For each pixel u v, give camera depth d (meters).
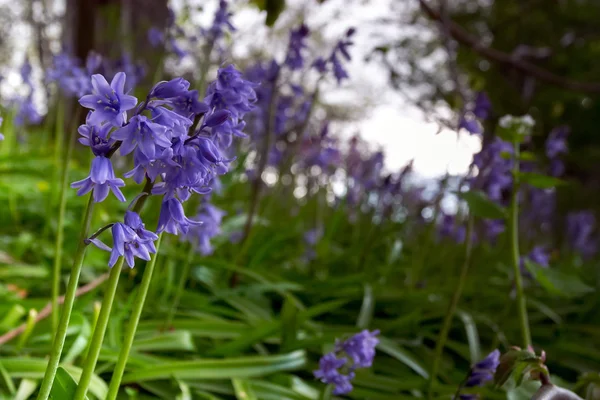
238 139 0.97
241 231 0.95
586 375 0.42
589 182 2.70
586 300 1.05
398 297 0.88
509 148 0.63
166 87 0.27
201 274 0.80
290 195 1.29
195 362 0.53
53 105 1.29
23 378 0.46
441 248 1.11
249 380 0.55
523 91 1.54
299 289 0.82
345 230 1.35
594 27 2.30
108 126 0.26
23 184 1.07
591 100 2.44
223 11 0.69
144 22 1.14
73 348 0.49
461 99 0.90
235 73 0.30
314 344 0.62
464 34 1.28
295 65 0.81
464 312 0.79
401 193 1.09
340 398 0.59
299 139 0.91
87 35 1.31
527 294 1.01
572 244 1.53
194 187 0.28
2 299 0.62
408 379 0.67
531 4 2.03
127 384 0.53
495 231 0.98
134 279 0.80
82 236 0.28
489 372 0.45
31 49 1.37
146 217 0.77
